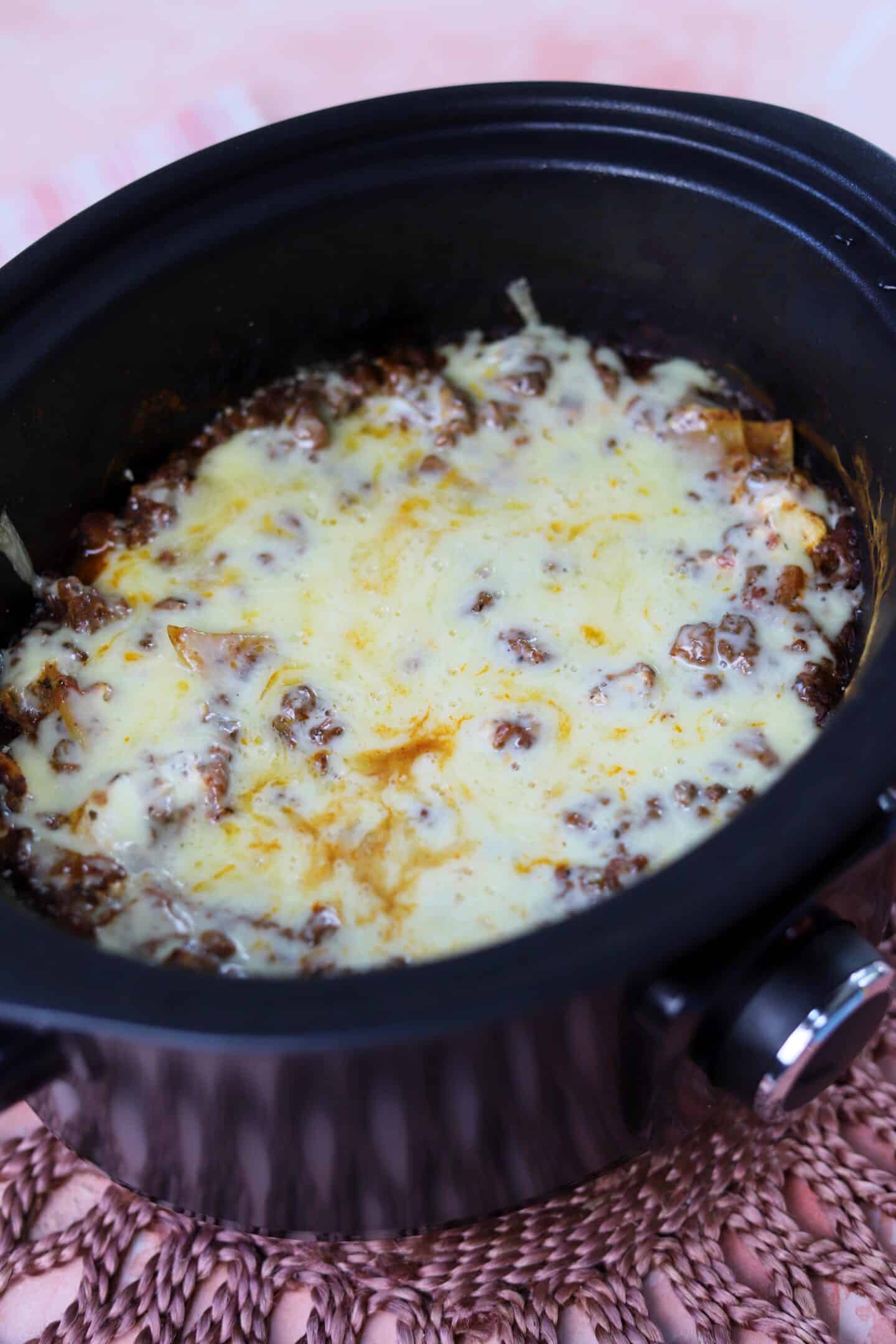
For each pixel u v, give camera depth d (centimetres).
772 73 75
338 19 79
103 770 52
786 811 42
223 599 55
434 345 63
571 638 54
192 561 56
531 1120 45
